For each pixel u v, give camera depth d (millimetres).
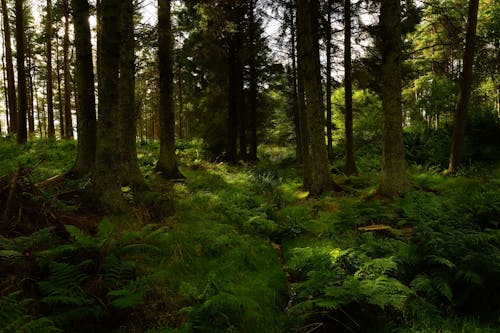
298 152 22797
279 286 5590
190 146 22109
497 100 27547
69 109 27203
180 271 5406
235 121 22562
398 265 5016
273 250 7336
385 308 4426
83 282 4281
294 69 20578
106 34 7168
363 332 4148
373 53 15828
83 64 9672
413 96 28359
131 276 4781
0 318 3135
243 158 24125
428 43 23359
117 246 5273
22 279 4059
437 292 4555
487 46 18250
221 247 6520
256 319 4473
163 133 12734
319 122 11922
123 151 9688
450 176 13086
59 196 7141
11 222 5270
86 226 5926
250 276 5766
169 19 12242
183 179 12562
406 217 7184
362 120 26266
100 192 7078
